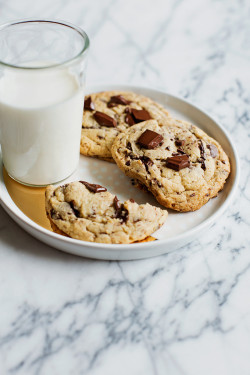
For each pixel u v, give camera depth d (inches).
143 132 18.9
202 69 25.4
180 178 17.7
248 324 15.7
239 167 18.5
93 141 19.4
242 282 16.5
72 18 27.6
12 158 17.6
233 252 17.3
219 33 27.6
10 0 28.1
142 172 17.8
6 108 16.5
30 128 16.7
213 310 15.9
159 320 15.6
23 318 15.5
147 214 16.6
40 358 14.8
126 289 16.2
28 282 16.1
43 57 18.4
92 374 14.6
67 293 16.0
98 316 15.6
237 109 23.1
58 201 16.8
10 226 17.4
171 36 27.3
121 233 16.1
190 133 19.2
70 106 16.9
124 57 25.9
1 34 17.3
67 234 16.3
